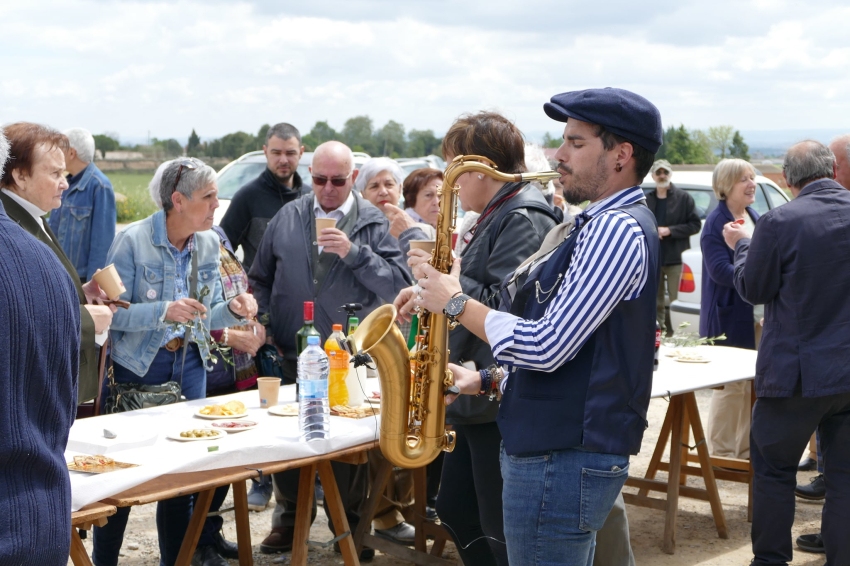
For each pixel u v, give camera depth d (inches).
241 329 165.3
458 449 126.4
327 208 168.9
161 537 142.6
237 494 142.7
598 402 85.5
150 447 109.4
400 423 101.6
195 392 147.0
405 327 146.7
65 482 62.9
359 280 163.8
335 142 168.6
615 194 90.5
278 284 168.4
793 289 143.0
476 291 114.7
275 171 221.9
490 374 104.3
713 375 172.6
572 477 86.7
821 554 173.2
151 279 140.2
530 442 87.4
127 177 1201.4
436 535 161.2
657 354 174.9
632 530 186.5
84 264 217.0
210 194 139.7
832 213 143.5
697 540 180.7
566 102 91.0
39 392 60.8
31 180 115.4
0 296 57.9
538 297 90.3
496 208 118.6
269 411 130.5
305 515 124.8
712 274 214.1
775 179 464.8
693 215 376.2
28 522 58.7
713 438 223.8
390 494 172.2
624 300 85.7
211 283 148.9
